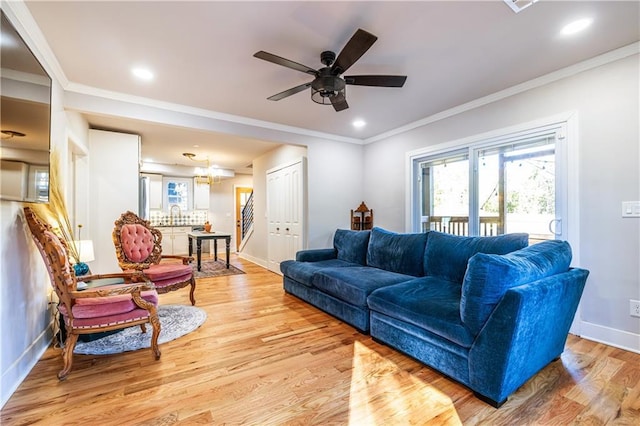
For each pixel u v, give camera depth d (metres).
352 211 4.94
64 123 2.86
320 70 2.29
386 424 1.51
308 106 3.56
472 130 3.46
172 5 1.82
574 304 2.04
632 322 2.32
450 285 2.53
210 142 5.21
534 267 1.77
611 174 2.42
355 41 1.87
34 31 2.01
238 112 3.76
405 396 1.75
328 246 4.82
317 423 1.52
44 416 1.55
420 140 4.13
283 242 5.25
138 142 4.46
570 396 1.73
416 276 2.99
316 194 4.71
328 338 2.57
